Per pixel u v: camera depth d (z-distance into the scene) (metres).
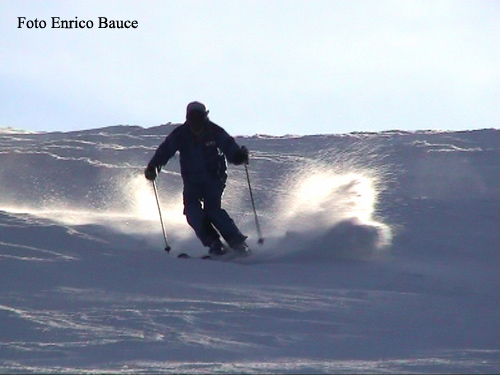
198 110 29.83
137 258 27.42
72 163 45.50
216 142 29.98
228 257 29.11
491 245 30.16
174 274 25.34
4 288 22.94
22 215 33.53
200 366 14.89
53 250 28.28
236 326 18.95
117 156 48.69
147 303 21.16
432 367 14.55
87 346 17.28
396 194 38.28
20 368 14.64
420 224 32.69
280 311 20.38
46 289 22.84
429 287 24.48
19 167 44.69
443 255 28.95
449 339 18.14
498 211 35.03
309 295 22.53
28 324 19.00
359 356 16.39
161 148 30.16
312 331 18.66
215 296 22.22
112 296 22.06
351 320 19.81
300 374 13.88
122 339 17.75
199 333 18.31
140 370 14.46
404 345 17.48
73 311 20.33
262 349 17.02
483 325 19.59
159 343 17.41
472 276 26.03
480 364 14.86
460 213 34.44
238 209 37.19
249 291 22.94
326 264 27.66
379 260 28.36
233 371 14.12
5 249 27.81
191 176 30.16
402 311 20.89
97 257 27.33
